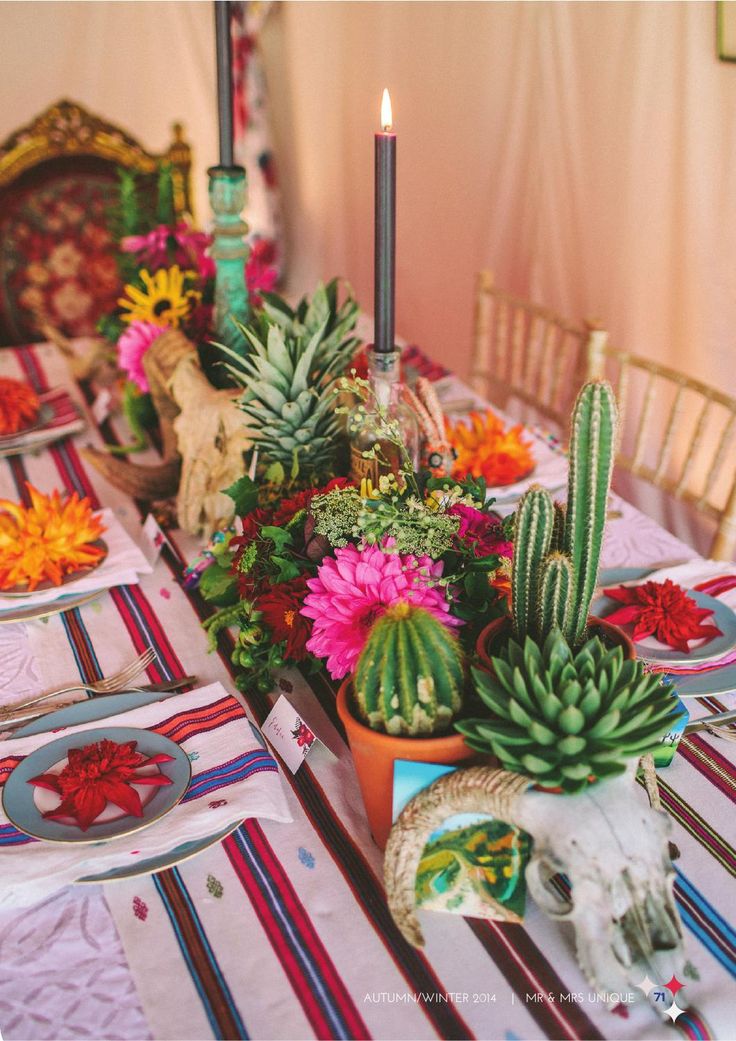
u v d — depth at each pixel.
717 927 0.69
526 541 0.70
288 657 0.92
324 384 1.08
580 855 0.61
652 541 1.19
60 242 2.65
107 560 1.15
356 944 0.69
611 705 0.64
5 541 1.10
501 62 2.22
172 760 0.82
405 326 2.95
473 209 2.47
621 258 2.00
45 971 0.67
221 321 1.30
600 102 1.94
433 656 0.66
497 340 1.89
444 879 0.70
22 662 1.01
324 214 3.23
